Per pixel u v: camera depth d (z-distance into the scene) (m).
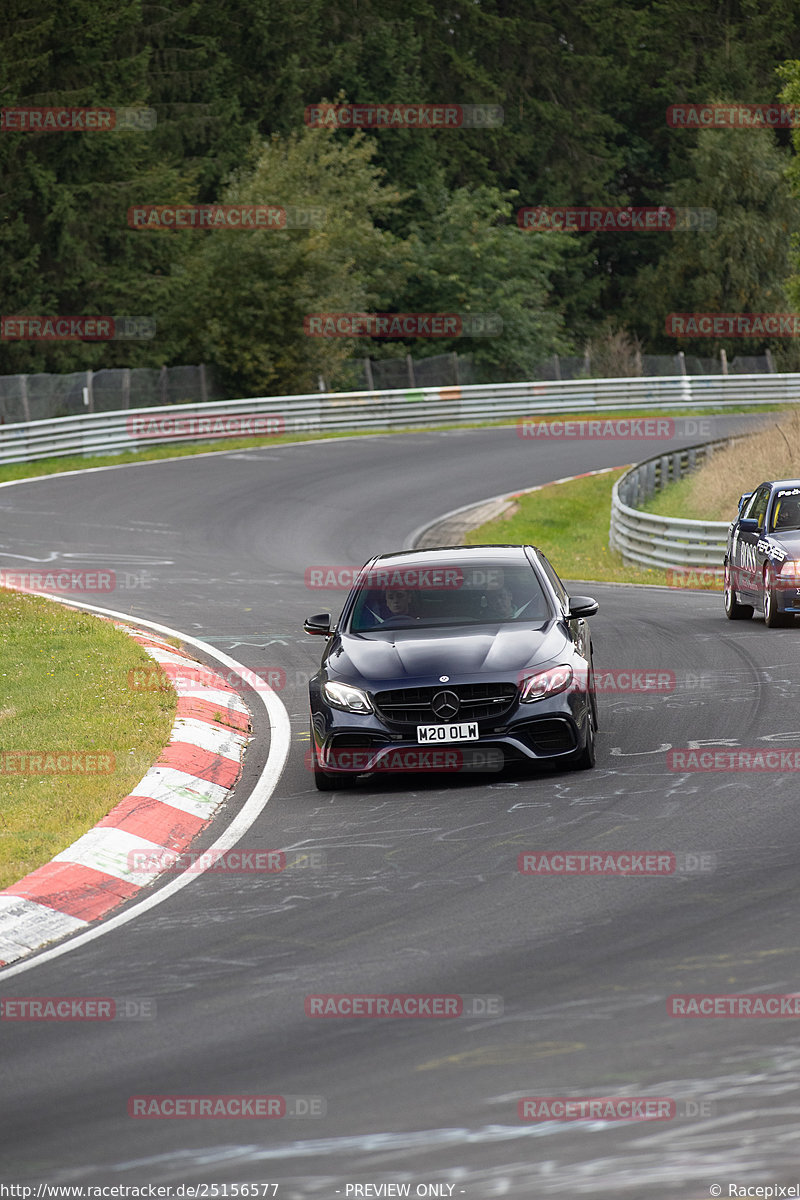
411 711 26.36
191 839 24.78
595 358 172.25
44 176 129.00
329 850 22.94
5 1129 13.20
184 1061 14.54
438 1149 12.13
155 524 82.81
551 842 22.08
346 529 83.31
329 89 190.75
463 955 17.14
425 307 171.62
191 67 178.00
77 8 133.12
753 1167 11.51
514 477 103.38
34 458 104.31
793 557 43.84
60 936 19.81
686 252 197.62
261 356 133.62
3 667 41.28
